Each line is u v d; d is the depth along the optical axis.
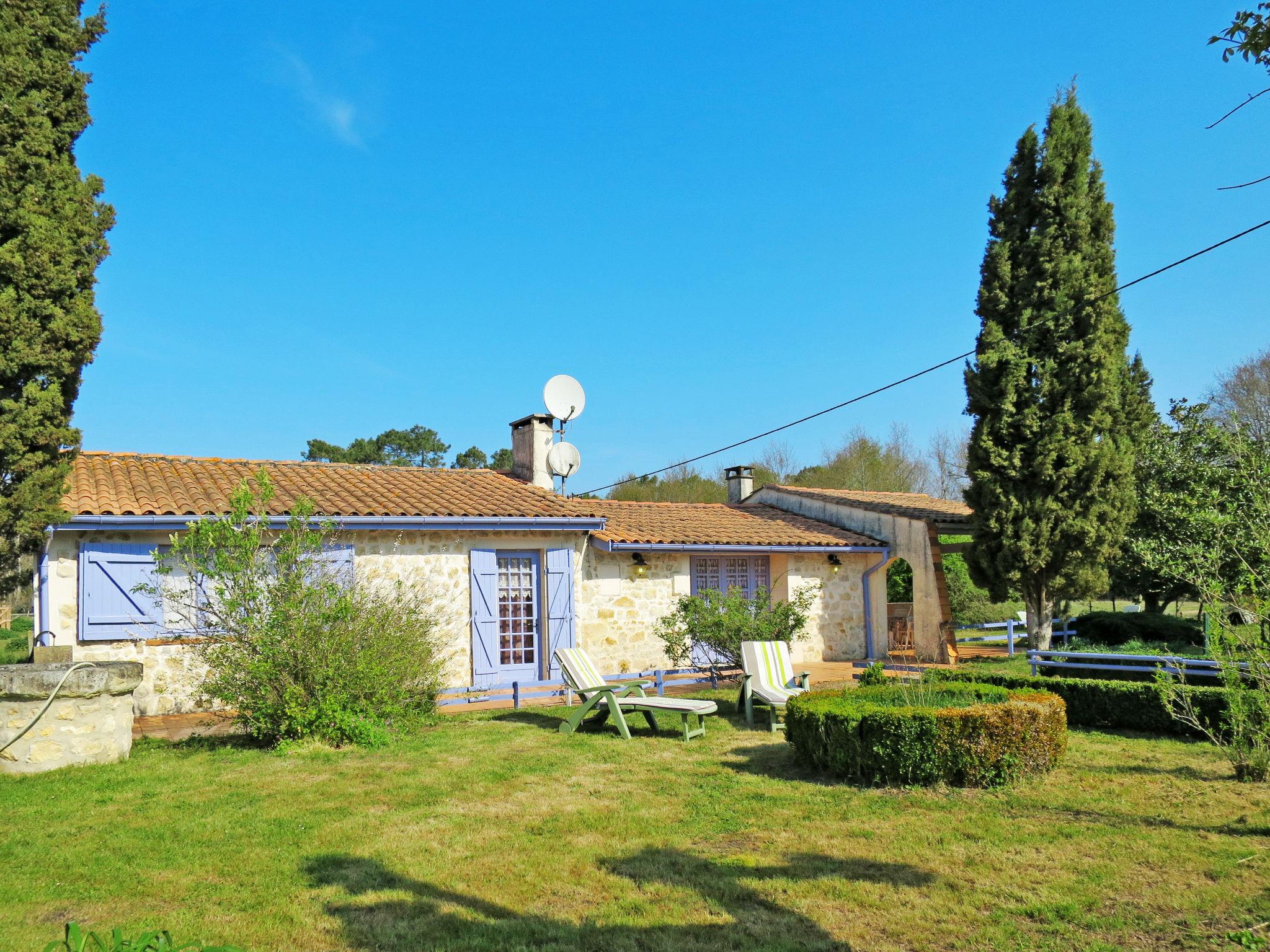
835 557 17.25
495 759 7.96
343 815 6.10
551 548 13.51
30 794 6.66
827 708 7.23
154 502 10.66
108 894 4.64
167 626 10.43
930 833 5.55
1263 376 25.72
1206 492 12.98
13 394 8.91
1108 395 14.66
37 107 8.91
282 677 8.52
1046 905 4.37
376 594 10.22
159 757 8.02
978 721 6.66
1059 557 14.88
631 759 7.94
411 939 4.10
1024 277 15.14
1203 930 4.05
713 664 12.45
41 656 9.30
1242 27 3.97
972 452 15.58
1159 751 7.93
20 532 8.72
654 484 37.53
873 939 4.06
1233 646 7.07
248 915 4.37
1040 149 15.20
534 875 4.94
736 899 4.56
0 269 8.60
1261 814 5.78
